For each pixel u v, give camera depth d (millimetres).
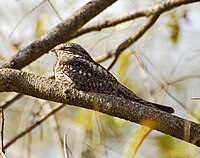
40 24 11578
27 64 9500
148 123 7145
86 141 10250
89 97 7340
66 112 12195
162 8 10516
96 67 8625
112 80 8602
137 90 11156
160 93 10078
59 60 8812
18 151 10883
